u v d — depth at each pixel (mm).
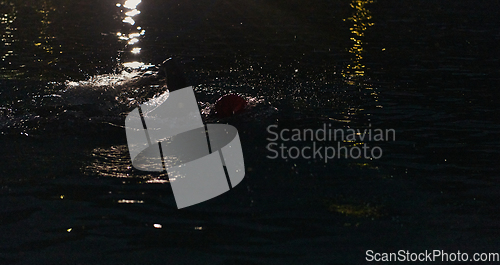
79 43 10297
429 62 8703
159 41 10656
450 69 8195
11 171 4227
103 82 7305
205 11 14727
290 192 3865
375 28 12188
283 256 3066
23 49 9492
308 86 7094
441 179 4137
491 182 4082
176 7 15484
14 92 6590
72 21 12852
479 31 11672
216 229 3365
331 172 4199
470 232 3359
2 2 14852
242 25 12625
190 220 3479
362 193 3863
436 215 3574
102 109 5969
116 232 3332
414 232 3354
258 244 3195
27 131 5176
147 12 14617
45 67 8203
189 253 3094
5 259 3055
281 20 13297
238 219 3486
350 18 13641
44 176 4148
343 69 8180
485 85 7211
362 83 7305
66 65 8414
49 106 6008
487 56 9164
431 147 4820
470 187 3996
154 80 7461
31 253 3111
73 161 4453
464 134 5199
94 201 3746
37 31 11352
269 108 5887
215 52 9562
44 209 3627
